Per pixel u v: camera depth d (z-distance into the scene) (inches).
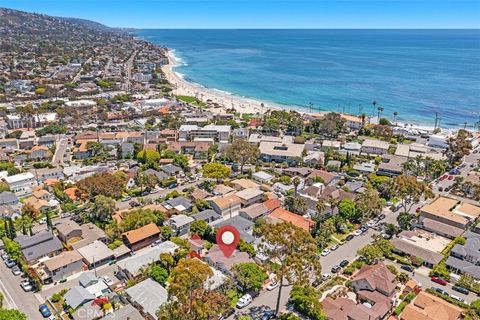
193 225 3865.7
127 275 3196.4
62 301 2915.8
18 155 6122.1
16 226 3902.6
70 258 3299.7
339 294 3011.8
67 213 4315.9
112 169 5703.7
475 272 3277.6
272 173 5625.0
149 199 4643.2
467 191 5088.6
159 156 5974.4
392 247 3646.7
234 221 4023.1
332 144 6855.3
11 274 3270.2
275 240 2564.0
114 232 3750.0
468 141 6678.2
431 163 5649.6
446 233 3983.8
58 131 7460.6
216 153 6471.5
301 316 2792.8
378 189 4987.7
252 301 2942.9
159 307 2566.4
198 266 2317.9
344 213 4188.0
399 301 2967.5
